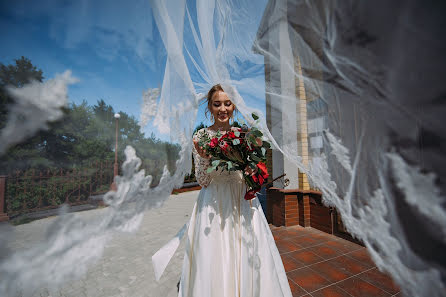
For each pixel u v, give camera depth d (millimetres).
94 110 616
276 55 812
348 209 611
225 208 1465
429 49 377
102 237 641
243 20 944
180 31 985
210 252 1333
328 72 596
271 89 875
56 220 560
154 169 817
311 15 611
